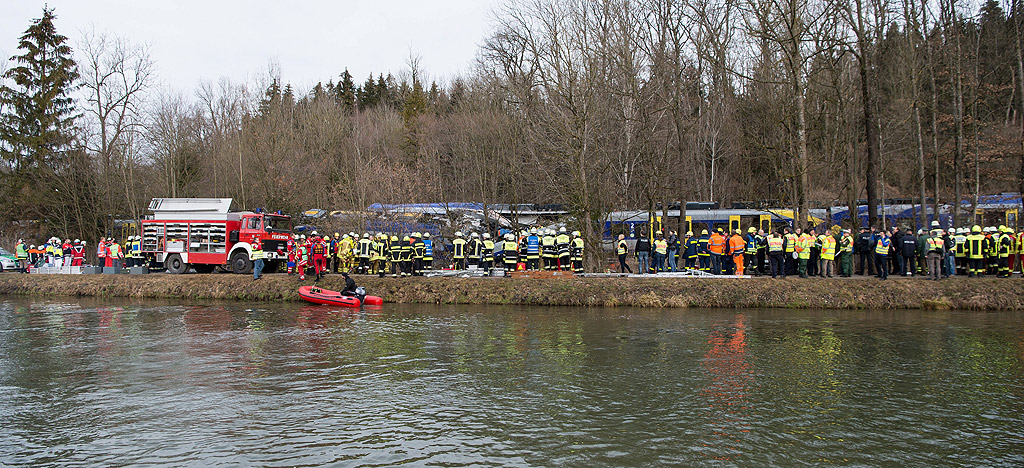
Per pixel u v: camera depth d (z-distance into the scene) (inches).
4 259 1581.0
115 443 395.5
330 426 424.5
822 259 1024.9
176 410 460.8
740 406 464.1
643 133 1237.1
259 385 526.6
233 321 857.5
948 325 784.3
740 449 381.1
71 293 1206.9
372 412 453.7
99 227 1809.8
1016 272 1095.0
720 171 2086.6
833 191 1843.0
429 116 2418.8
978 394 493.7
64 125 1804.9
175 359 626.8
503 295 1010.1
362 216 1432.1
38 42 1823.3
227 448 385.7
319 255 1115.3
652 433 408.5
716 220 1519.4
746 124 1733.5
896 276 1037.2
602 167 1204.5
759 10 1137.4
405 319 863.7
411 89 2888.8
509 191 1683.1
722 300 950.4
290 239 1291.8
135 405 474.3
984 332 736.3
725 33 1464.1
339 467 355.9
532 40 1232.2
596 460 364.5
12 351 671.1
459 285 1045.2
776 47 1212.5
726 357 618.8
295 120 2379.4
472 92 2142.0
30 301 1120.8
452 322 835.4
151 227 1255.5
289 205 1695.4
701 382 528.1
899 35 1381.6
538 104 1382.9
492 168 1753.2
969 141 1475.1
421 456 371.2
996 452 377.7
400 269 1305.4
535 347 672.4
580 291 992.2
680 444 389.1
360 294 992.9
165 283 1155.9
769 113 1450.5
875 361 600.1
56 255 1508.4
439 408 462.3
